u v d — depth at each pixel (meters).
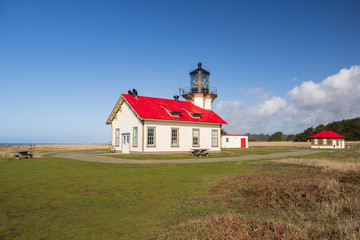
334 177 11.88
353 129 78.94
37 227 5.96
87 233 5.64
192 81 38.62
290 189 9.17
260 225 5.54
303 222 6.07
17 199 8.44
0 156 27.73
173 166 17.50
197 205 7.79
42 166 17.27
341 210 6.87
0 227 5.93
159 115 29.50
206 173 14.38
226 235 5.12
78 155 28.06
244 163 19.58
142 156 25.70
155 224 6.21
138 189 10.01
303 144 75.44
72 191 9.62
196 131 32.62
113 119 34.91
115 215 6.88
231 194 9.02
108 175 13.48
